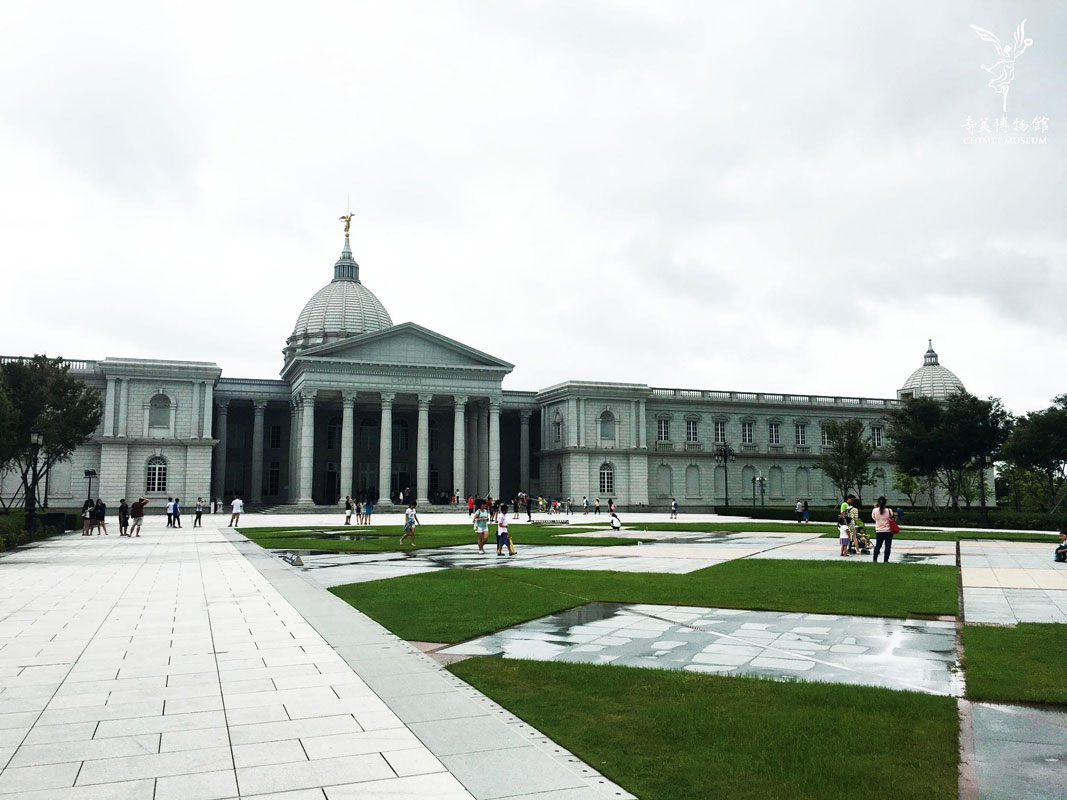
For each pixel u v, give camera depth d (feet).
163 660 42.06
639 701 34.14
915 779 25.41
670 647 46.57
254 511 288.71
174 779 25.31
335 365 286.05
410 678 38.34
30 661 41.78
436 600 63.87
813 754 27.53
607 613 58.44
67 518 180.55
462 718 31.91
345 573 85.20
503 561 100.48
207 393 275.59
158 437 268.62
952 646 46.85
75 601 63.87
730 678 38.04
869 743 28.66
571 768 26.43
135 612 58.13
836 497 366.22
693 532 167.63
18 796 23.85
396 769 26.25
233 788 24.59
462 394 301.43
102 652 44.04
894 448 255.09
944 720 31.32
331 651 44.42
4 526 132.67
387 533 160.25
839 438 263.49
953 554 110.93
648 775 25.70
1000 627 52.65
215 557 105.91
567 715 32.12
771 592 68.74
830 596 66.39
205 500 270.67
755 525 196.85
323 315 374.63
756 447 357.00
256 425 311.47
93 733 29.89
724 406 354.13
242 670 39.86
